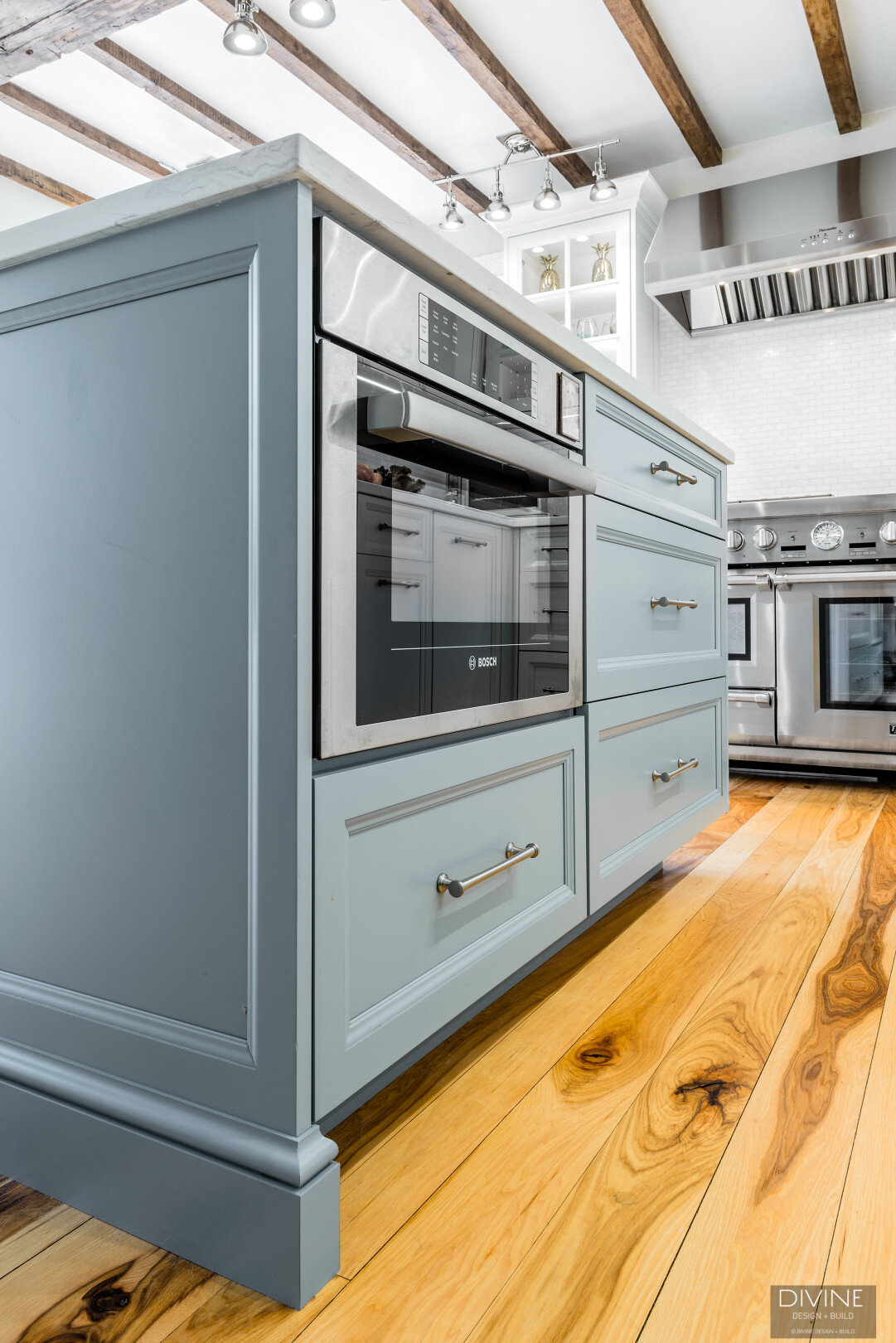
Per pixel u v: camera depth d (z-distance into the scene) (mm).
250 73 3199
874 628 3016
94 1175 835
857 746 3062
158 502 809
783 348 3791
